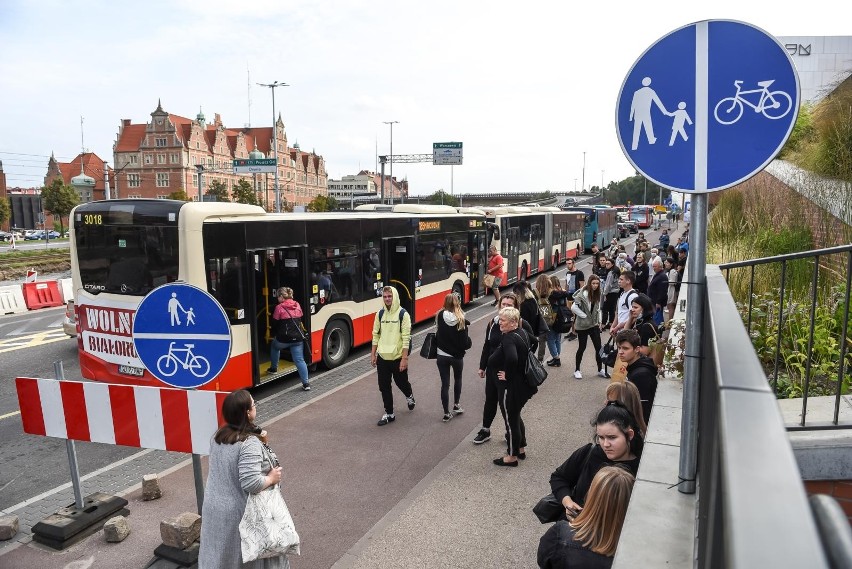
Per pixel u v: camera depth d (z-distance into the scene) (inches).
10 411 365.1
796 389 197.2
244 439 154.4
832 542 26.7
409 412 343.6
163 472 271.6
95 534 215.2
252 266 366.0
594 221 1663.4
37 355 517.0
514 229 938.7
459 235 688.4
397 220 538.9
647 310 291.7
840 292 229.6
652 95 113.7
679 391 208.2
